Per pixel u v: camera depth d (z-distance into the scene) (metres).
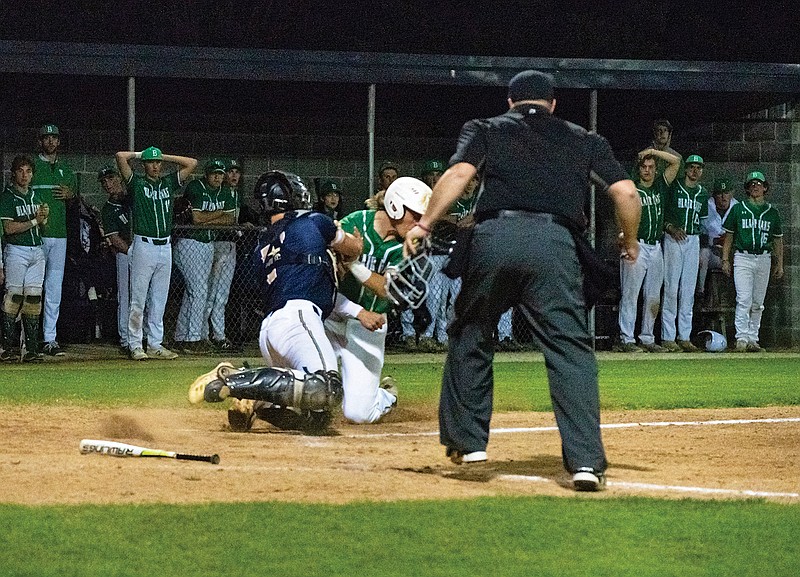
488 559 10.09
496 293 13.59
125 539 10.55
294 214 18.53
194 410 21.92
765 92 41.47
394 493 12.98
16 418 20.09
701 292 40.91
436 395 25.28
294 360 17.91
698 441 18.11
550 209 13.44
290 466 14.70
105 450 15.12
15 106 42.25
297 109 45.00
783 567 9.97
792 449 17.22
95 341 38.66
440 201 13.62
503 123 13.80
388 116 45.75
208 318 36.84
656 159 38.03
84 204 38.19
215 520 11.30
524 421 21.00
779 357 36.94
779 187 43.03
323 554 10.16
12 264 33.09
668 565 10.02
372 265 18.92
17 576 9.38
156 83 42.59
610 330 39.34
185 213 36.41
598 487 13.41
